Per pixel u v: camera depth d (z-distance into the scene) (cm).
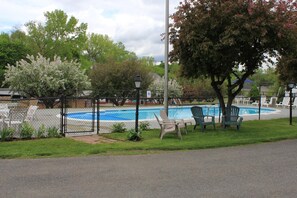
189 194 540
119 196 530
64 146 950
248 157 842
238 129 1356
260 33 1169
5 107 1518
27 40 5878
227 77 1405
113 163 765
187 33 1244
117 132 1249
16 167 717
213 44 1212
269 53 1330
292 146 1013
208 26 1226
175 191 556
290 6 1247
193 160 802
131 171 691
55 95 2864
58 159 800
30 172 677
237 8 1192
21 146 933
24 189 564
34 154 841
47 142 1000
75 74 2975
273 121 1720
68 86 2917
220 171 694
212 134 1224
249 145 1032
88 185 589
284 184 599
